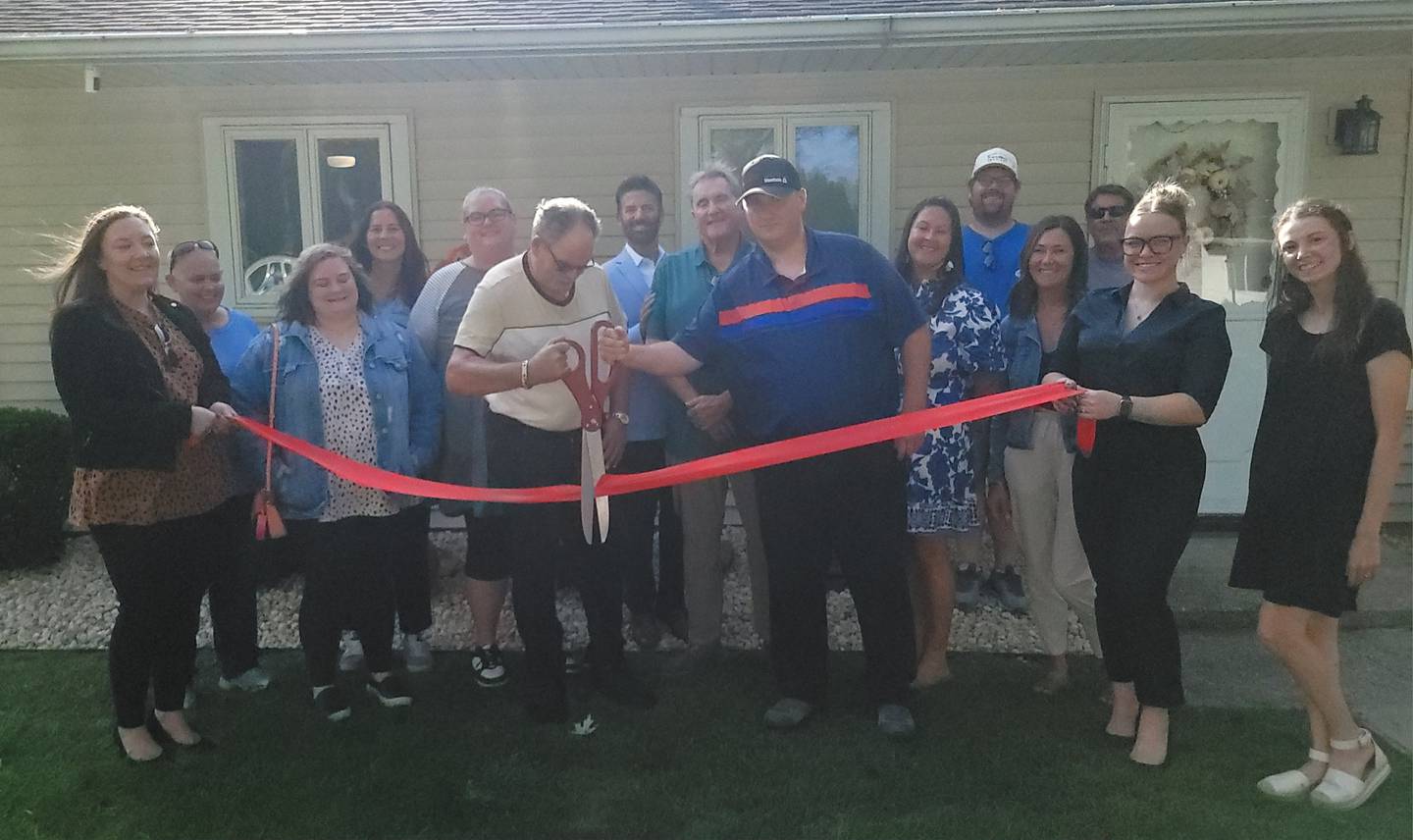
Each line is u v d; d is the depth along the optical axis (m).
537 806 3.04
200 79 5.73
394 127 5.90
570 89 5.79
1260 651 4.37
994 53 5.27
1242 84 5.57
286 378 3.54
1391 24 4.76
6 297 6.18
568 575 3.95
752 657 4.25
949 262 3.78
